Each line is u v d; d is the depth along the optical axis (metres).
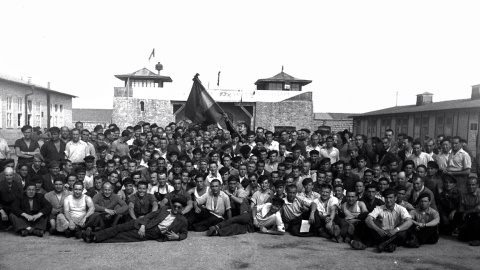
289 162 8.79
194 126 13.55
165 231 6.89
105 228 7.12
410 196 7.71
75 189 7.00
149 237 6.91
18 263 5.48
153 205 7.46
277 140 11.84
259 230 7.76
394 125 28.12
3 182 7.26
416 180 7.46
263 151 9.43
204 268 5.43
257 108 29.02
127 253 6.07
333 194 7.73
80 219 7.04
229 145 10.19
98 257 5.83
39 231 6.97
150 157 9.32
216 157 9.01
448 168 8.86
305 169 8.74
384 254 6.25
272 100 29.16
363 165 8.62
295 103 29.08
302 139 11.07
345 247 6.66
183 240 6.98
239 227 7.52
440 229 7.69
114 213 7.19
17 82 23.83
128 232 6.77
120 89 28.75
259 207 7.75
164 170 8.22
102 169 8.37
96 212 7.10
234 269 5.42
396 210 6.73
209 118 13.61
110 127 10.66
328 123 39.03
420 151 9.06
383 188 7.55
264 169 9.12
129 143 11.73
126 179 7.73
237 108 29.84
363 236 6.81
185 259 5.82
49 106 30.27
